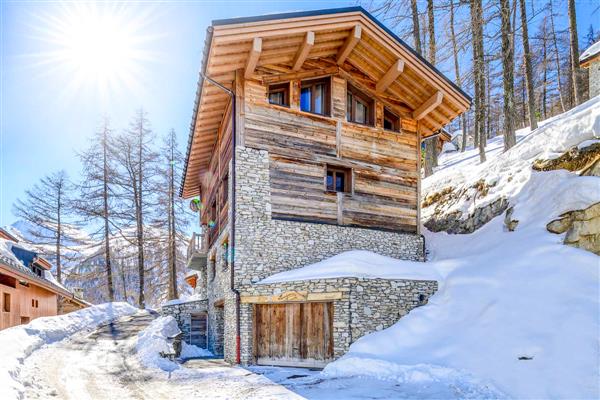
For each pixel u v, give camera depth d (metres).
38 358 10.94
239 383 8.40
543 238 9.91
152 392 7.68
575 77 18.36
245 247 11.45
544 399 6.15
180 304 16.48
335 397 7.04
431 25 18.80
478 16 16.72
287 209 12.10
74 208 26.94
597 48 20.58
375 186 13.61
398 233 13.74
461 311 9.80
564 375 6.47
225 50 10.91
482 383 7.18
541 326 7.79
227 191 13.59
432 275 11.57
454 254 12.84
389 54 12.88
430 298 11.02
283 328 11.02
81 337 15.35
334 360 9.97
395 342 9.66
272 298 10.81
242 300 11.18
